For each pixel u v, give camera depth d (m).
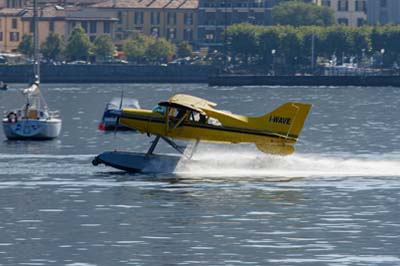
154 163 186.00
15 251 132.25
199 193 166.75
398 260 128.62
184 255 130.75
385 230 143.00
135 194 166.38
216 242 136.62
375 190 169.88
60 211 154.25
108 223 146.50
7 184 176.75
